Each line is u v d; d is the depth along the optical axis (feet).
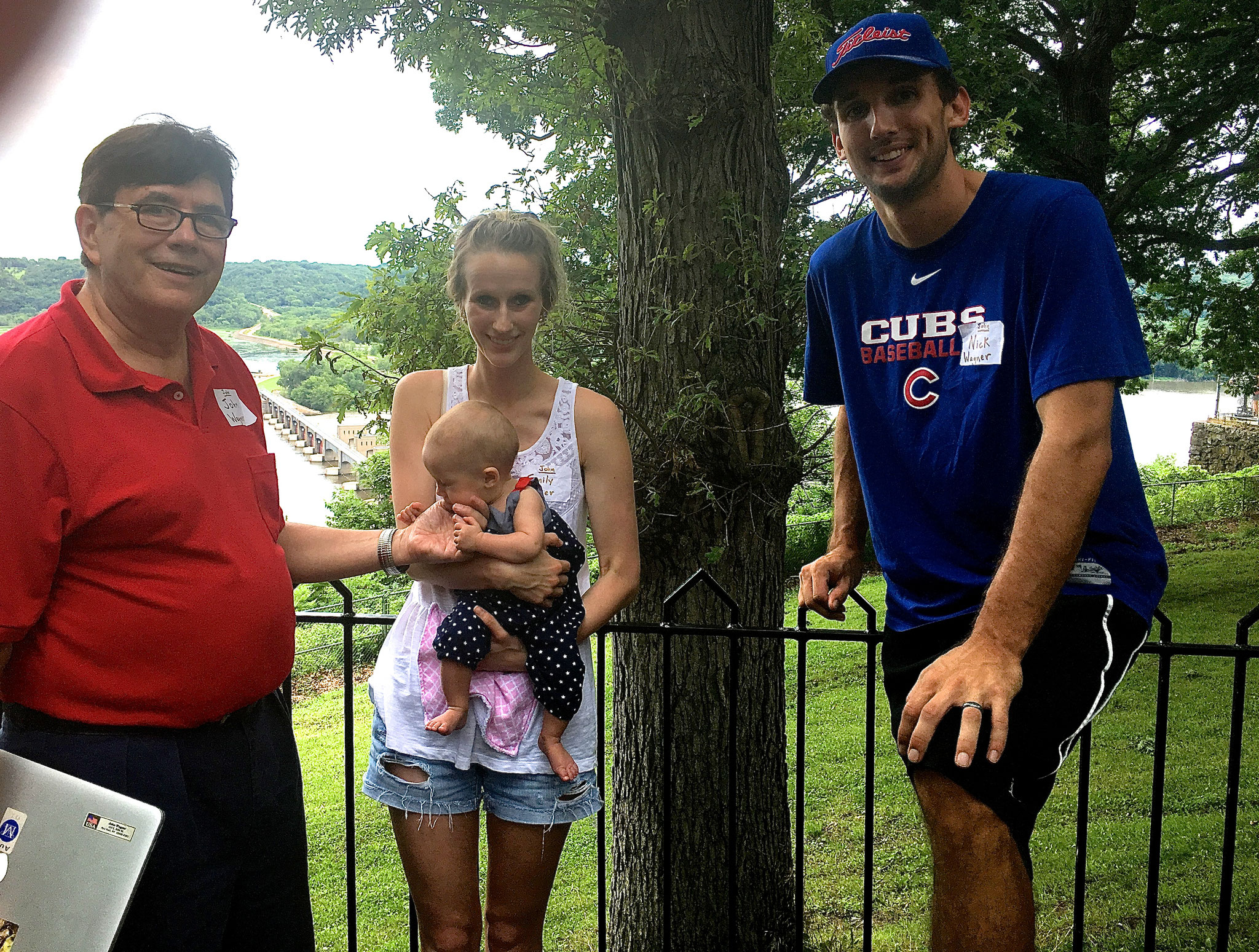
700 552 15.01
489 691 6.70
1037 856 21.58
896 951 18.17
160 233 5.44
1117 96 43.45
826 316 7.66
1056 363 5.78
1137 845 21.47
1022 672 5.73
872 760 8.72
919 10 26.27
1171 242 41.73
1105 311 5.75
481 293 6.70
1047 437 5.76
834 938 19.19
